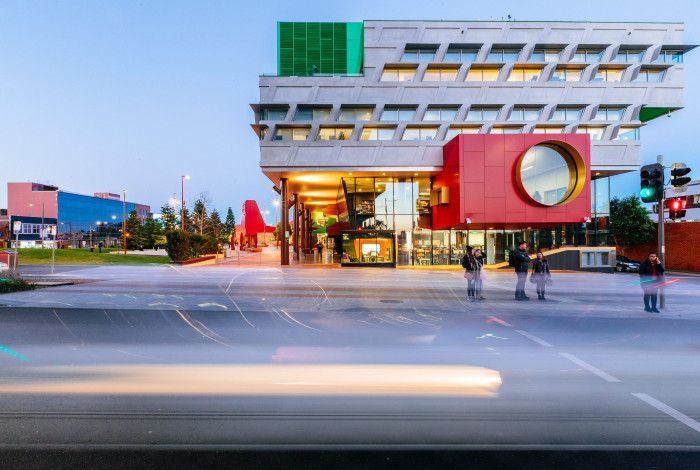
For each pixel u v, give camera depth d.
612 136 31.11
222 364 6.08
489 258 31.44
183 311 10.39
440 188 30.08
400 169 30.33
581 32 31.31
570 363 6.27
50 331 8.09
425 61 30.59
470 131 30.70
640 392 5.07
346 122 30.06
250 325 8.92
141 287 15.09
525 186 27.33
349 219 31.83
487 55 31.12
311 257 40.91
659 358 6.59
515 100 30.66
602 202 32.66
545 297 13.91
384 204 32.03
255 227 59.19
